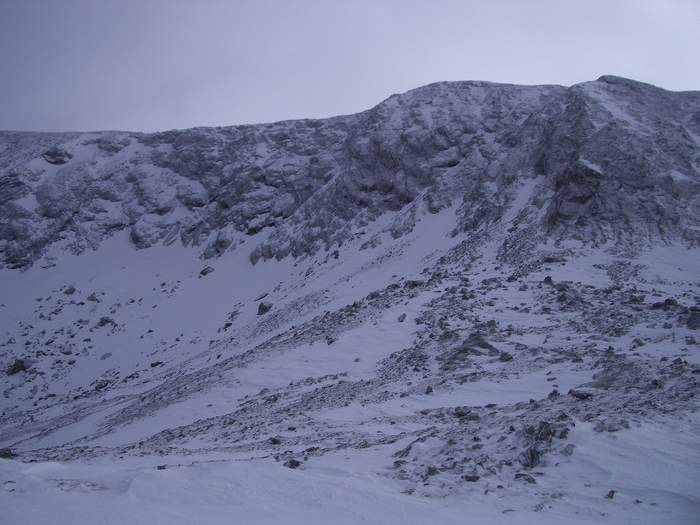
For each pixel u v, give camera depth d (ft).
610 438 39.27
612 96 190.60
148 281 257.34
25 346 216.33
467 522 30.58
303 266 224.33
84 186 327.06
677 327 86.22
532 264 134.72
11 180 330.13
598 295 111.04
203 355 168.66
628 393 50.49
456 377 81.00
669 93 198.80
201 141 348.18
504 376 77.25
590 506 31.94
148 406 112.06
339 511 32.24
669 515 29.81
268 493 35.35
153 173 337.93
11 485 36.45
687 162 159.12
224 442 67.51
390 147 244.22
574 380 69.77
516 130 215.51
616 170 154.61
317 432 64.28
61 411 157.17
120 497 34.53
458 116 244.63
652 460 35.88
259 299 211.82
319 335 119.34
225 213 291.99
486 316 107.76
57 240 299.58
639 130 168.35
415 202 216.95
